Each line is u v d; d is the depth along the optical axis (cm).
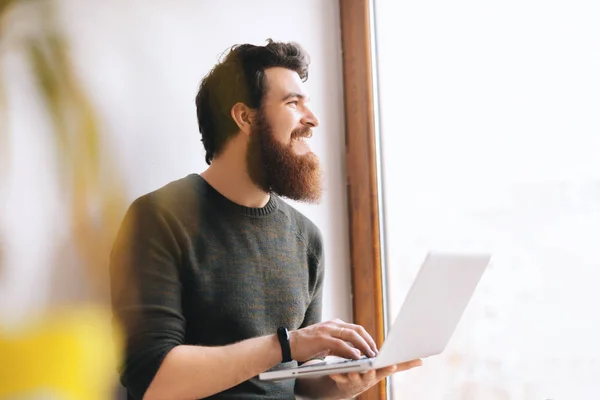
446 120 197
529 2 178
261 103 169
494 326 183
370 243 212
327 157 216
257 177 163
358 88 218
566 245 168
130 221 145
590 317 162
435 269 122
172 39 179
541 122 174
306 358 137
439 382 194
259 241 161
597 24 163
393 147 212
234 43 194
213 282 152
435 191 199
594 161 163
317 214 211
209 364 134
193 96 182
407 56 209
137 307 137
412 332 127
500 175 183
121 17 169
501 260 182
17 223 138
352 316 216
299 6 212
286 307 162
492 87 186
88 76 161
